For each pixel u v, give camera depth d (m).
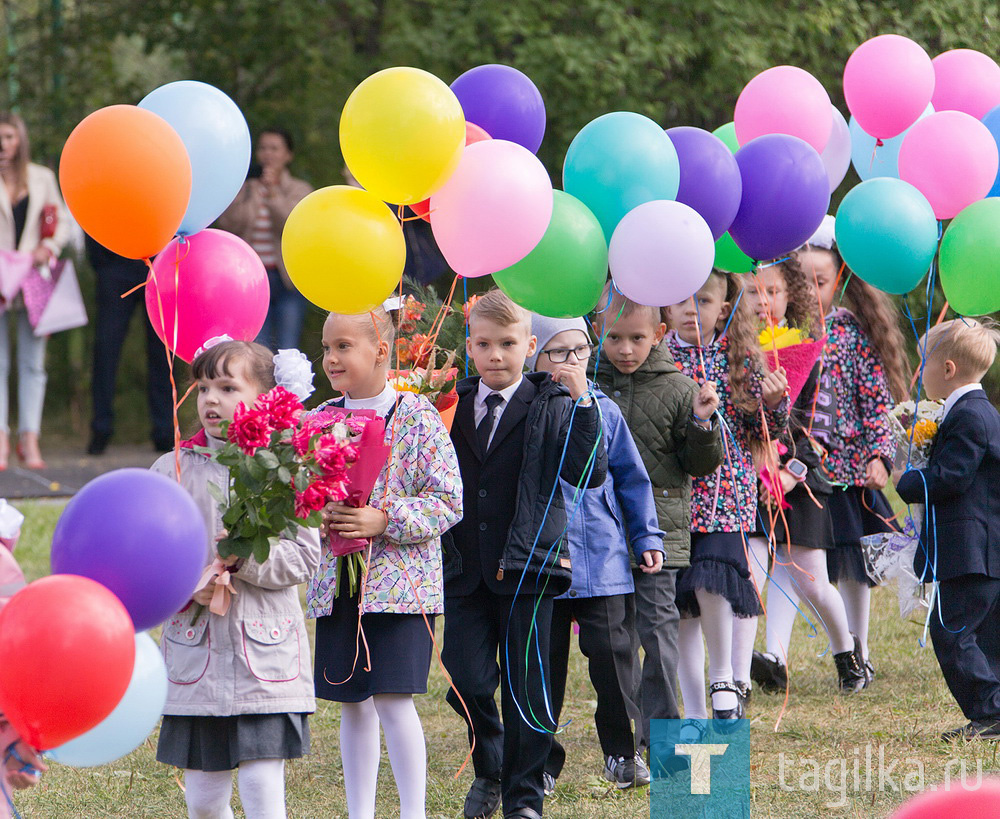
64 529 8.86
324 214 11.08
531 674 12.11
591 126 12.47
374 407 12.25
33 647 8.09
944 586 14.66
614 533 13.53
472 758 13.12
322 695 11.77
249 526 10.22
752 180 12.83
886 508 18.20
